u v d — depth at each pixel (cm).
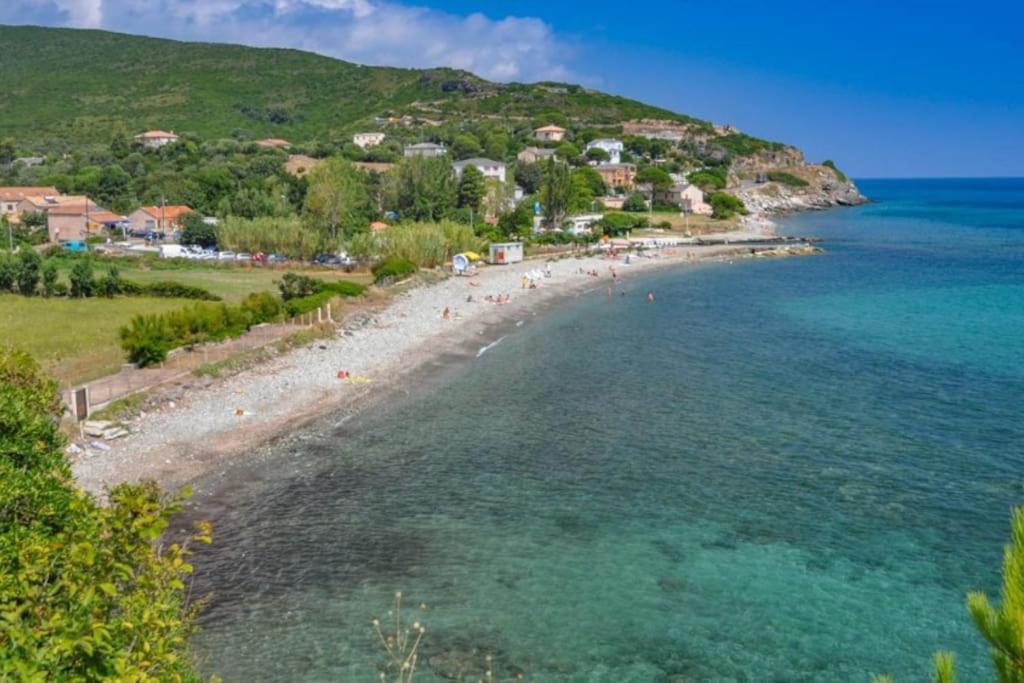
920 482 3122
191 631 1289
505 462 3359
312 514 2822
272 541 2612
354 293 6975
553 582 2384
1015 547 609
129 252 10506
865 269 10644
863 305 7694
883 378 4797
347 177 13738
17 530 1098
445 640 2088
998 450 3475
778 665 2009
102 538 1065
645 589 2348
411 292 7744
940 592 2333
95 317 6034
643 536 2677
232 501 2919
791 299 8150
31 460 1341
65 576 991
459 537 2661
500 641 2089
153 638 1025
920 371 4966
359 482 3123
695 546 2608
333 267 9681
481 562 2495
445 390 4528
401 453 3459
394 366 5000
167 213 13175
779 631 2148
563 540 2645
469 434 3728
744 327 6612
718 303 7944
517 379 4809
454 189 14662
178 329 4791
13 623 898
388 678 1923
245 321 5316
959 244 13950
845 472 3234
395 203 13988
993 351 5525
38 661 855
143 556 1077
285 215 12694
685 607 2261
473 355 5484
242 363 4603
